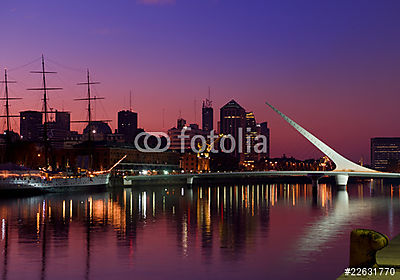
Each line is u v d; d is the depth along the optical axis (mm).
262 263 37219
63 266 36406
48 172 154000
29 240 49531
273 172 199250
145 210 90250
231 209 94312
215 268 35625
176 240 49312
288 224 65125
